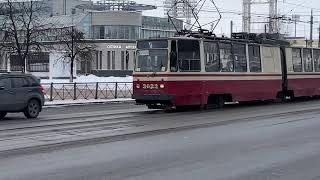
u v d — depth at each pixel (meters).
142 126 18.05
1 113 21.72
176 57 23.95
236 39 27.84
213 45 25.92
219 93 26.16
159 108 25.31
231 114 22.91
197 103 24.95
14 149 12.75
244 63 28.02
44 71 73.12
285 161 11.21
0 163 10.78
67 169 10.15
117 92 37.69
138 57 24.67
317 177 9.66
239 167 10.52
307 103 31.16
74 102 31.80
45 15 105.12
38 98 22.25
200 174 9.78
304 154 12.10
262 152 12.34
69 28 88.38
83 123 19.33
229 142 13.95
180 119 20.64
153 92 24.05
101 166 10.48
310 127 17.58
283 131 16.44
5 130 17.08
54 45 79.19
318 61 35.28
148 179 9.30
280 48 31.25
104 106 29.73
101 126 18.14
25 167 10.34
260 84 29.19
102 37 105.38
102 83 37.56
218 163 10.91
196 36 25.33
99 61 105.38
